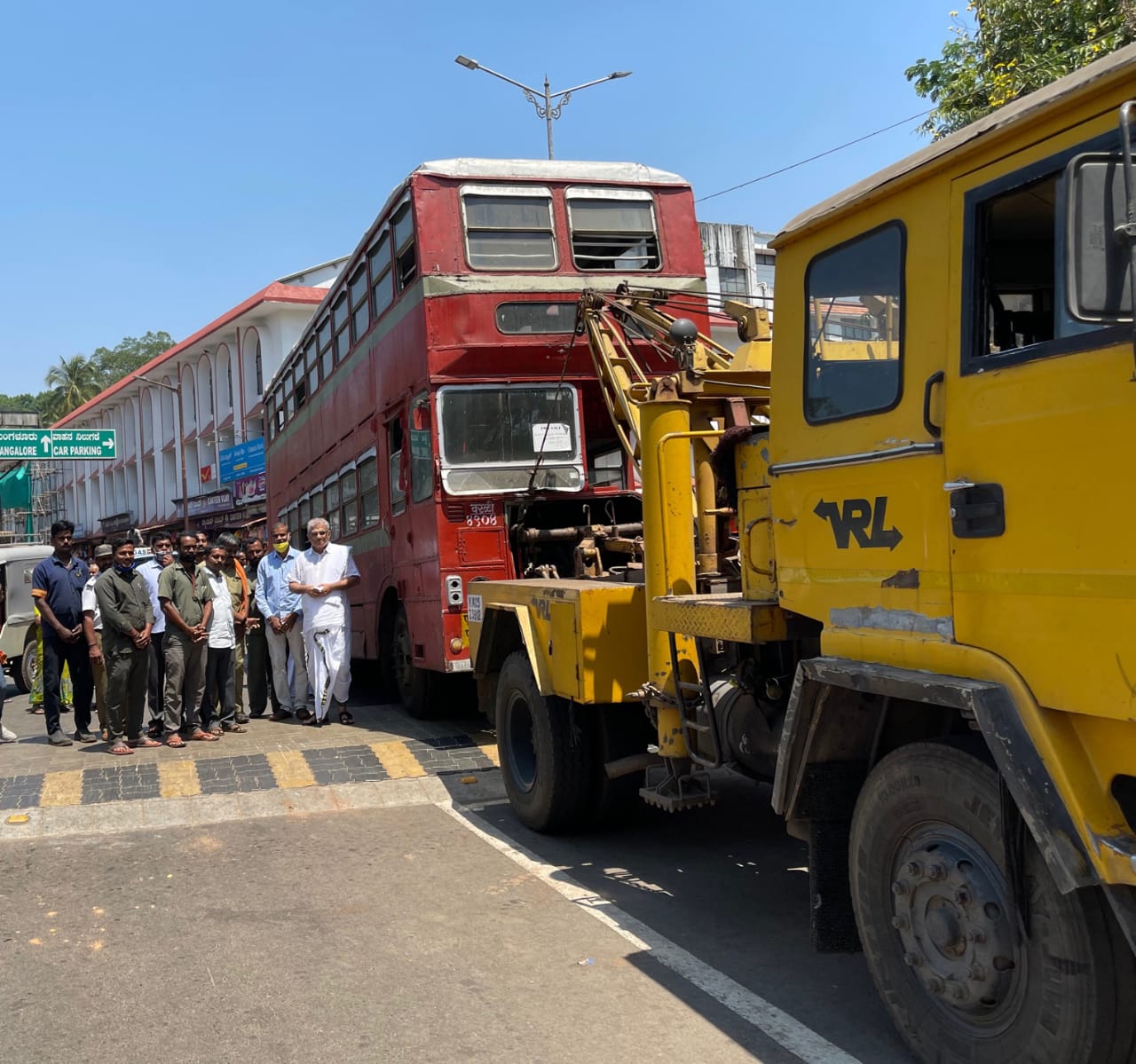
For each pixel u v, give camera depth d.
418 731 9.77
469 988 4.31
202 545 9.47
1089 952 2.89
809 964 4.55
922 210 3.48
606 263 9.56
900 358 3.56
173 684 8.96
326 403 14.30
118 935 4.98
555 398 9.34
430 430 9.09
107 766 8.14
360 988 4.33
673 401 5.51
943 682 3.24
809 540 4.05
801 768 3.95
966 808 3.26
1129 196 2.58
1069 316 2.74
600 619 5.89
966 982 3.24
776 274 4.26
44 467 73.81
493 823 6.99
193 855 6.27
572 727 6.41
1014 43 11.35
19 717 12.39
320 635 10.09
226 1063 3.71
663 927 5.01
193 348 43.12
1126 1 9.88
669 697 5.43
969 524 3.25
